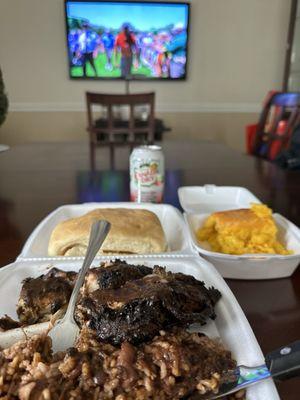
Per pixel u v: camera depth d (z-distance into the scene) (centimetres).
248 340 41
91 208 82
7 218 86
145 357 35
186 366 35
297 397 37
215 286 51
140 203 84
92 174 126
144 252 64
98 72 312
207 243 70
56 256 60
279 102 192
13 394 33
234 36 324
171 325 41
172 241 72
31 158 151
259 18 322
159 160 87
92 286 46
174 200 100
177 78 324
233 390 36
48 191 107
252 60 334
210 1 309
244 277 60
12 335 42
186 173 128
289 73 329
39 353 37
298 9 315
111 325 38
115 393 33
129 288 43
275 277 61
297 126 179
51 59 310
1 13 293
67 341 42
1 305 49
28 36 301
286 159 166
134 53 308
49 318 47
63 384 34
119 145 185
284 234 70
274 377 36
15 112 321
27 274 55
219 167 138
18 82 313
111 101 208
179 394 34
